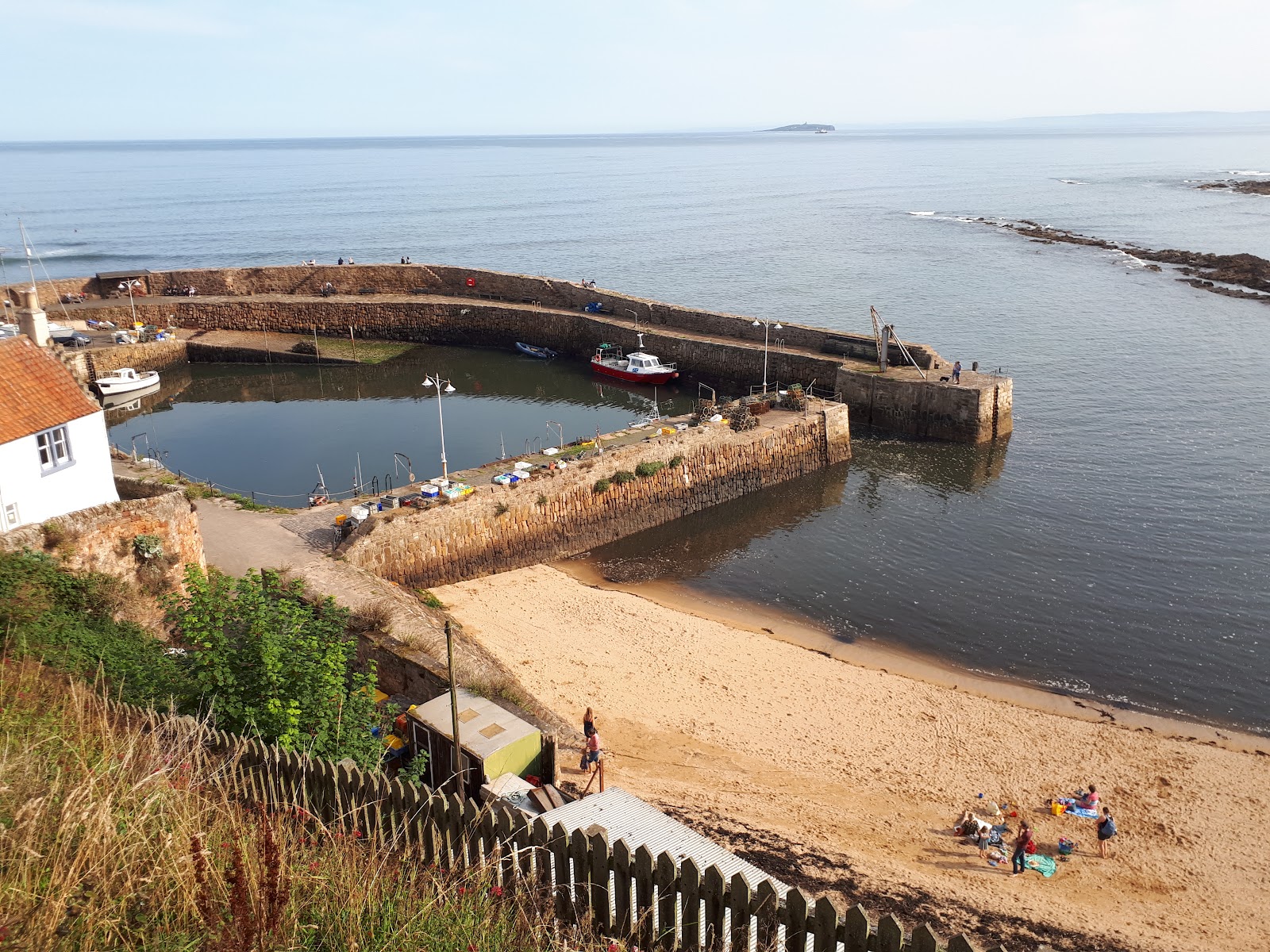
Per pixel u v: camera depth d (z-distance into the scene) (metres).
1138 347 78.75
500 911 10.02
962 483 53.66
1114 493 51.16
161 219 189.25
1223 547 44.41
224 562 34.50
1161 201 188.88
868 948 9.55
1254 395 65.81
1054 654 35.97
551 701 30.44
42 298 84.94
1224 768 28.36
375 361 81.38
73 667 16.70
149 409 70.75
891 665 35.25
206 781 11.34
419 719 20.48
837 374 63.84
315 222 182.00
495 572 42.62
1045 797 26.45
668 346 74.44
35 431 26.86
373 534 37.38
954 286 106.00
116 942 8.09
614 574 43.81
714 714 30.39
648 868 10.76
